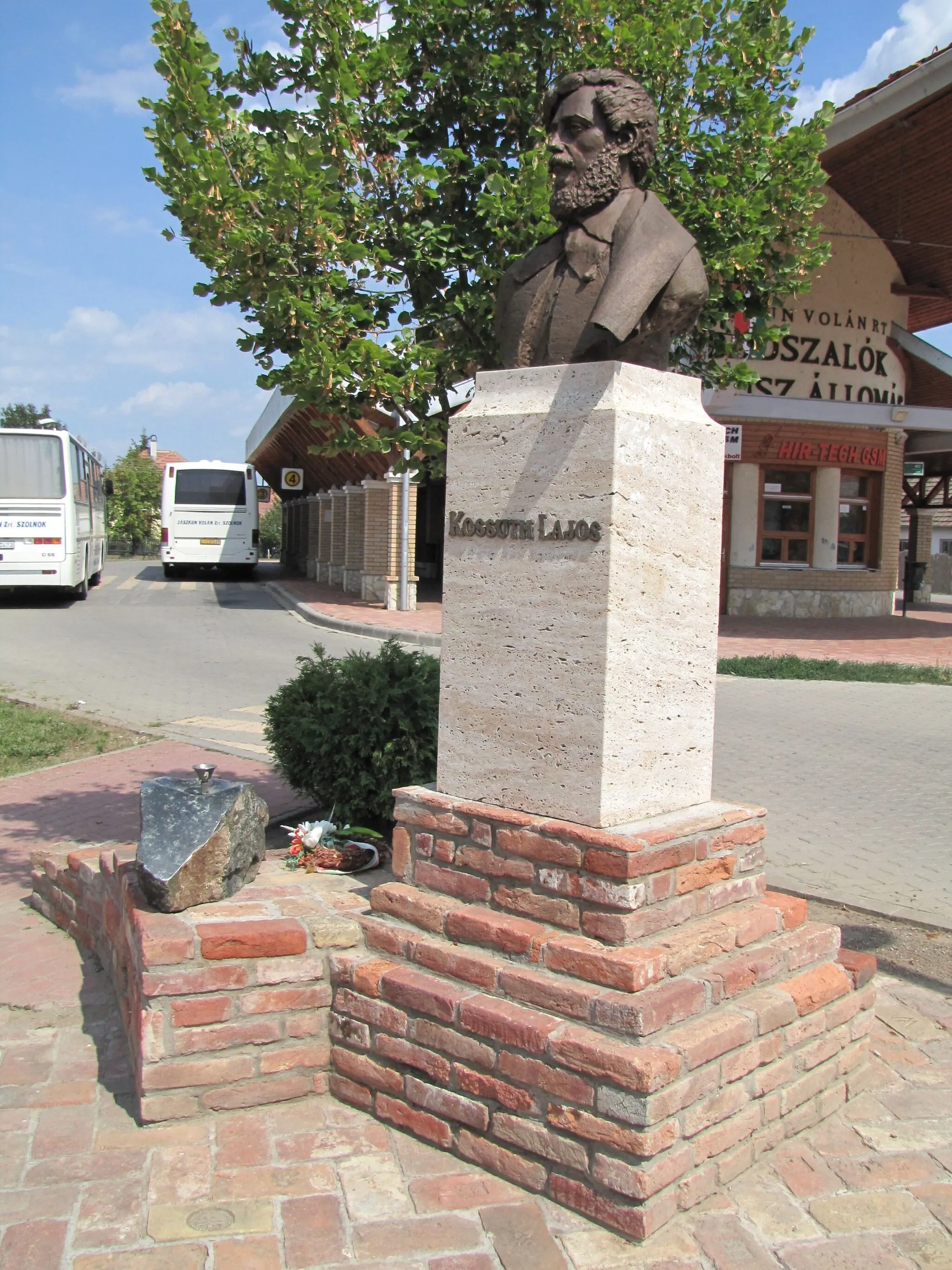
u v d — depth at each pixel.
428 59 5.06
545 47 4.90
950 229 20.81
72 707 11.99
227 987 3.70
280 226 4.22
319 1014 3.81
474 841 3.66
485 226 4.70
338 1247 2.98
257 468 46.59
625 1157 2.99
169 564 35.50
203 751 9.71
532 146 5.10
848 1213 3.12
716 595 3.80
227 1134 3.58
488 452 3.66
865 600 23.11
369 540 24.53
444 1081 3.43
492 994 3.40
